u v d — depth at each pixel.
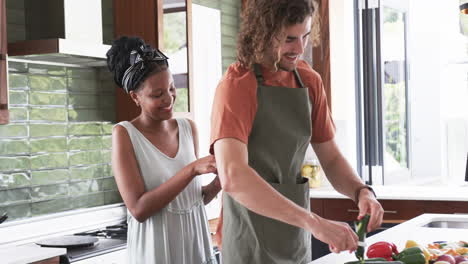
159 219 2.32
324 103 2.23
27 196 3.27
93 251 2.85
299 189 2.11
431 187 4.45
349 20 4.77
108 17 3.71
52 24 3.17
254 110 2.02
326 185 4.62
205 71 4.37
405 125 5.40
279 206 1.78
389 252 1.84
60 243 2.95
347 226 1.74
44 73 3.38
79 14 3.19
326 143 2.24
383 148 4.77
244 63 2.03
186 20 3.72
